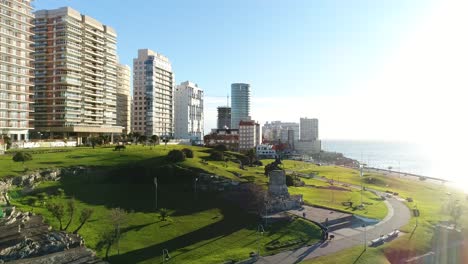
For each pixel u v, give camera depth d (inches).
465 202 4938.5
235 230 3149.6
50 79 7445.9
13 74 6387.8
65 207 3196.4
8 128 6294.3
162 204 3649.1
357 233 3240.7
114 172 4252.0
